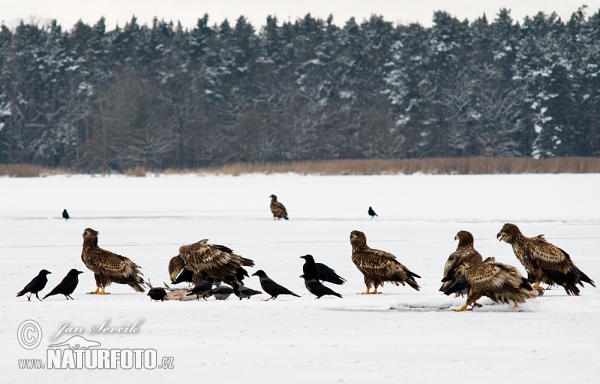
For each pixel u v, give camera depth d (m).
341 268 38.09
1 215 83.50
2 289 31.19
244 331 20.66
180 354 18.00
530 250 27.44
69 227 66.75
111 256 29.12
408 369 16.27
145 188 138.88
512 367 16.31
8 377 16.42
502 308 24.38
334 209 90.31
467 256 26.33
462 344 18.66
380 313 23.69
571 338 19.27
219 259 26.84
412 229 63.69
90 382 15.86
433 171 186.88
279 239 55.06
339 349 18.25
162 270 37.31
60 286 27.39
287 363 16.95
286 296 28.45
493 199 102.00
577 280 27.23
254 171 194.25
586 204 92.94
